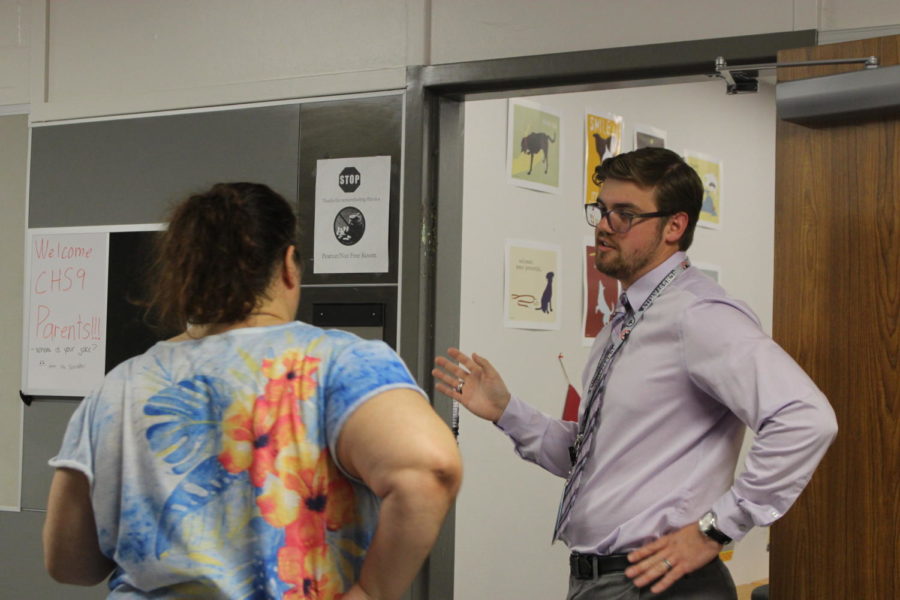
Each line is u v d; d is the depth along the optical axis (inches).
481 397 97.7
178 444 52.1
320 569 50.8
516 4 117.3
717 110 222.7
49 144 144.3
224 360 52.9
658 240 88.1
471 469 159.2
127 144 139.4
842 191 93.8
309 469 51.0
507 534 166.7
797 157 96.3
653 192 88.0
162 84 138.9
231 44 134.9
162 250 56.1
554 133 176.7
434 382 121.6
